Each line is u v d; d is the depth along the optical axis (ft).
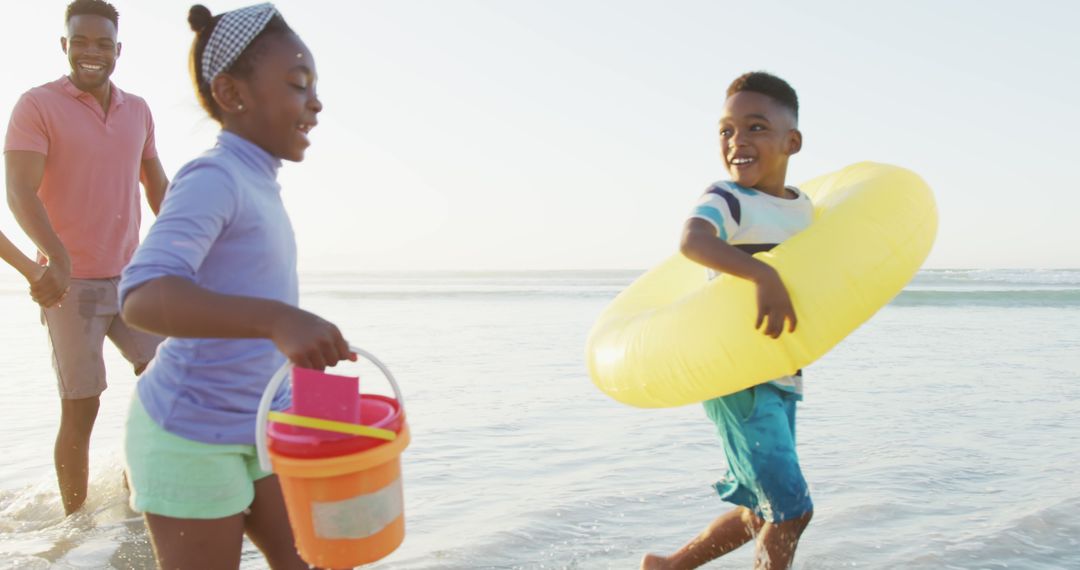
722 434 9.58
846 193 9.34
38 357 32.86
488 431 18.95
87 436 13.55
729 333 8.40
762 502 9.30
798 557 11.30
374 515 6.32
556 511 13.12
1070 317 46.68
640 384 9.23
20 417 21.18
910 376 25.95
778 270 8.27
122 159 13.44
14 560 11.38
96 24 12.91
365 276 161.38
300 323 5.96
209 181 6.70
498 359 30.78
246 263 7.06
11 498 14.38
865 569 10.88
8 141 12.73
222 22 7.11
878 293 8.39
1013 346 33.35
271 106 7.18
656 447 17.38
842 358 30.32
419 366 29.01
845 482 14.65
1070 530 12.05
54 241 12.66
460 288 98.99
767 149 9.73
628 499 13.76
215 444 7.08
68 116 12.94
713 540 10.26
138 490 7.14
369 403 7.02
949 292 65.31
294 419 6.07
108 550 11.81
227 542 7.22
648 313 9.83
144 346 13.83
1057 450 16.63
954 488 14.26
